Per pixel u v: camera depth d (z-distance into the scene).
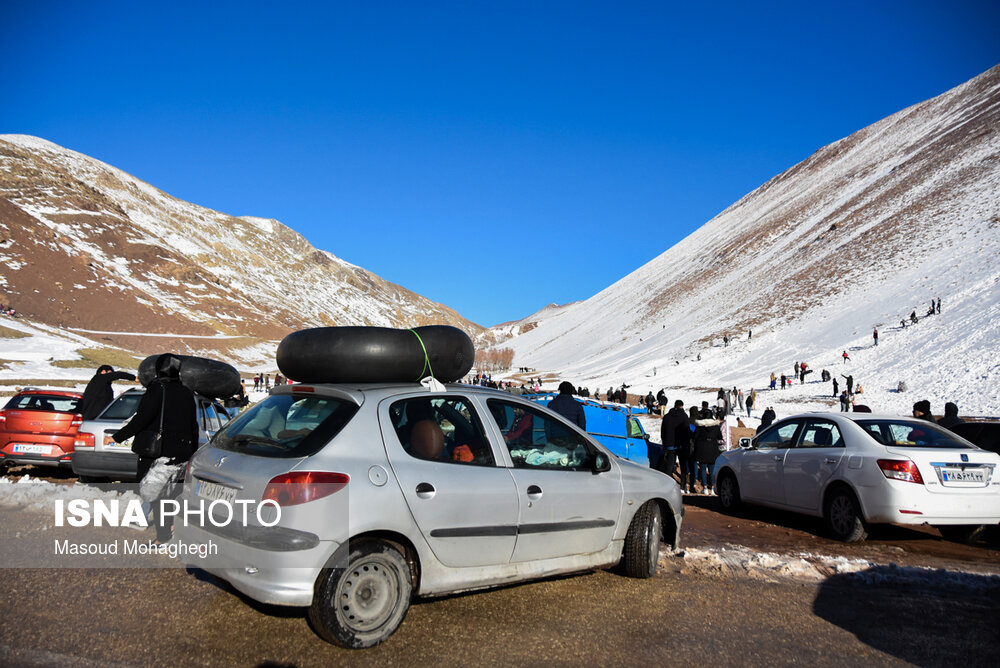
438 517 4.19
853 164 188.38
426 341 4.82
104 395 9.32
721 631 4.32
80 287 141.25
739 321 108.69
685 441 12.45
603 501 5.16
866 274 99.81
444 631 4.12
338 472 3.88
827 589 5.34
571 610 4.59
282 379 72.69
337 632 3.73
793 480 8.27
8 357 57.72
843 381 51.53
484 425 4.77
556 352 177.88
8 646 3.53
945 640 4.29
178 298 168.12
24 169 193.00
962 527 7.74
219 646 3.72
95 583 4.62
